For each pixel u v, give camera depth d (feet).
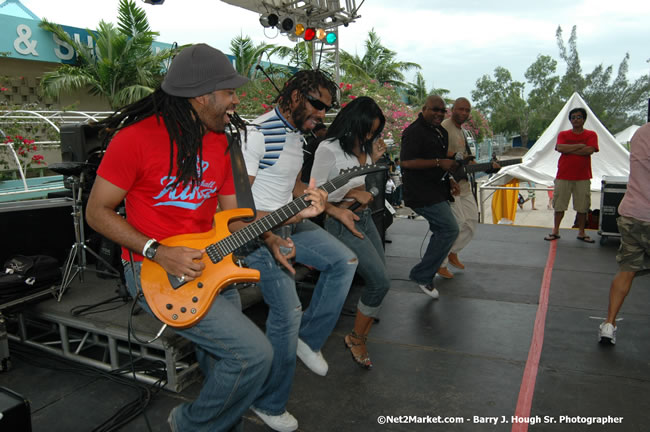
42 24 42.57
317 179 8.45
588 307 12.21
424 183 12.24
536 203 53.98
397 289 13.91
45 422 7.48
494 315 11.80
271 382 6.85
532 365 9.19
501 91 187.21
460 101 14.23
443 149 12.42
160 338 8.21
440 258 12.58
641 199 9.32
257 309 11.90
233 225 6.40
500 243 19.24
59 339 10.65
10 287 9.43
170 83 5.13
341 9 22.79
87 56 45.68
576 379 8.64
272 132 6.94
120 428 7.32
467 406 7.83
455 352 9.82
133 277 5.55
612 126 144.15
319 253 7.51
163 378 8.70
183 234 5.49
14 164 20.30
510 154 139.95
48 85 41.52
